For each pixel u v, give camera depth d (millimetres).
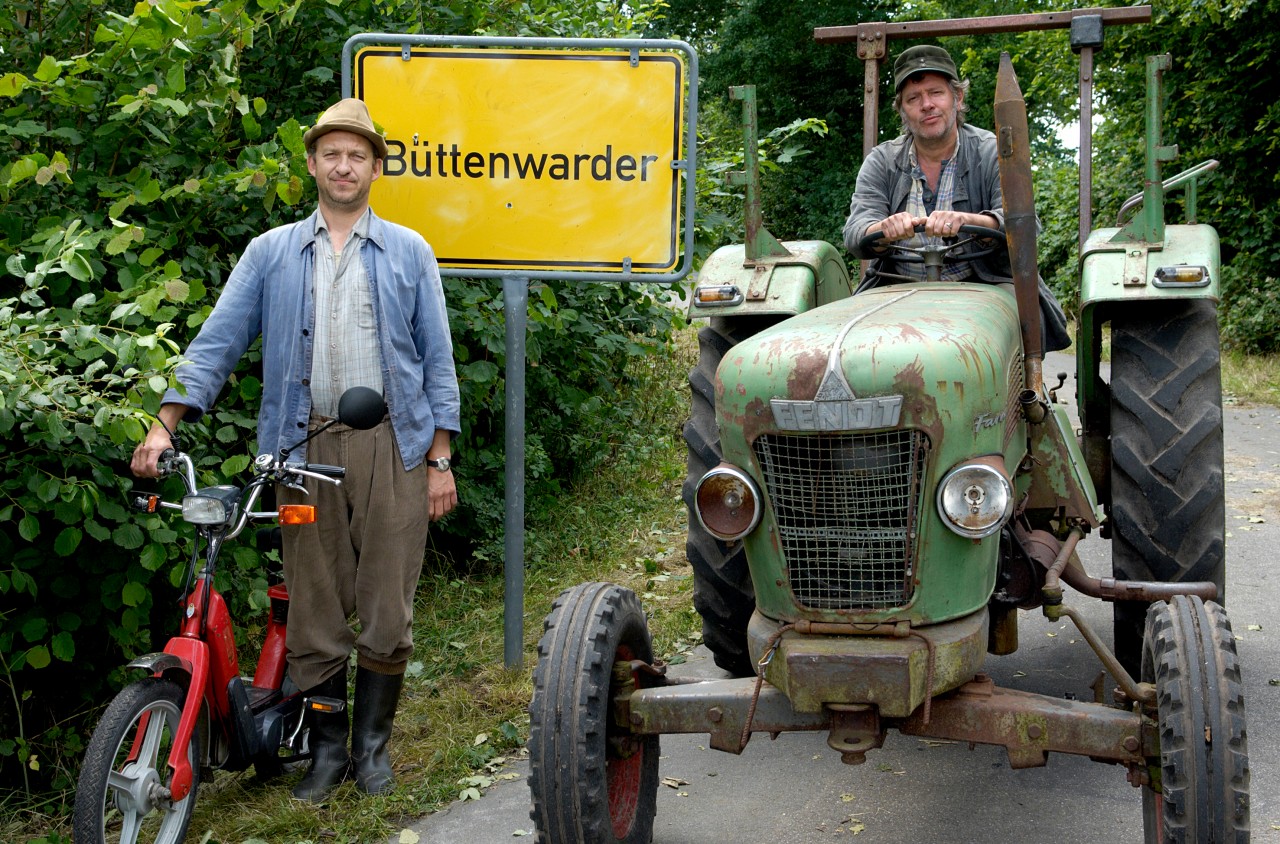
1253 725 3854
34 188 3779
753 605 3674
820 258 3828
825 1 28094
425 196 4359
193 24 3637
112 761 2799
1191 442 3535
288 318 3500
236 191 3854
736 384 2654
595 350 6473
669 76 4270
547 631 2824
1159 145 3654
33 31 4078
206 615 3252
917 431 2531
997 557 2826
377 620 3602
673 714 2807
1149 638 2678
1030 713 2588
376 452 3512
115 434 3055
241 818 3449
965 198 3875
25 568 3580
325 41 4672
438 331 3645
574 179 4332
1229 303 12859
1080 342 3895
